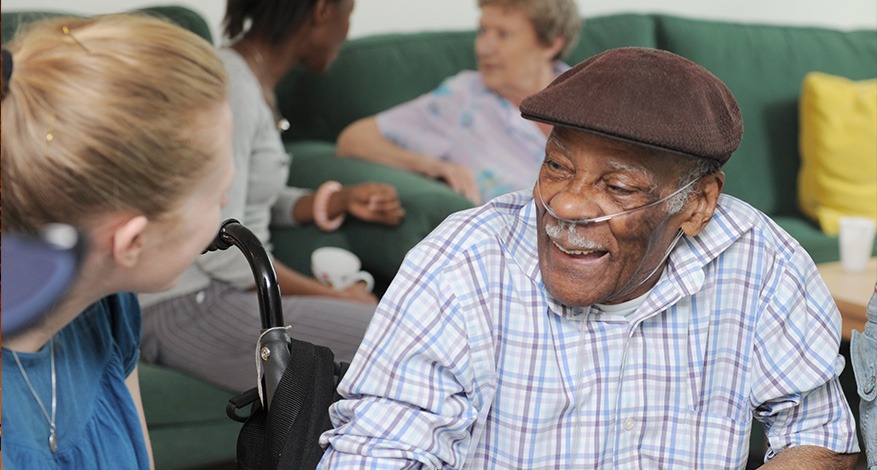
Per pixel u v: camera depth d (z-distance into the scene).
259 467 1.15
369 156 2.91
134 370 1.19
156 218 0.89
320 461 1.13
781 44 3.62
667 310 1.21
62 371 1.01
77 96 0.83
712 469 1.22
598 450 1.18
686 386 1.22
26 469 0.94
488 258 1.16
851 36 3.87
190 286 2.09
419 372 1.12
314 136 3.10
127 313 1.16
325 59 2.43
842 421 1.27
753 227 1.24
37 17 2.06
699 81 1.09
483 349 1.15
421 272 1.14
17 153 0.83
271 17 2.29
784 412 1.27
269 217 2.58
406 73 3.11
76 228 0.86
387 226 2.53
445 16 3.49
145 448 1.11
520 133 3.03
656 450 1.22
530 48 3.00
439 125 3.01
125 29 0.88
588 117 1.04
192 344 2.06
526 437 1.17
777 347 1.23
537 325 1.17
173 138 0.87
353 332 2.11
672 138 1.03
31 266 0.87
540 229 1.14
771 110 3.51
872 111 3.38
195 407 2.00
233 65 2.21
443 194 2.54
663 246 1.14
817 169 3.37
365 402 1.12
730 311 1.23
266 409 1.16
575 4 3.02
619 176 1.07
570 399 1.17
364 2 3.33
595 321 1.17
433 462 1.10
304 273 2.63
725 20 3.66
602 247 1.09
